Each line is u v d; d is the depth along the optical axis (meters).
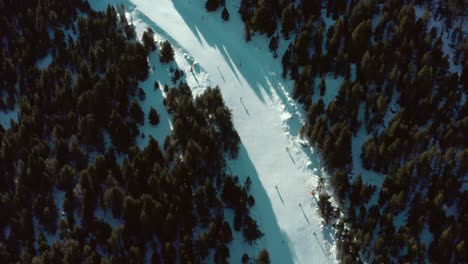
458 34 66.12
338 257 54.06
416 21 66.25
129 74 66.38
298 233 55.75
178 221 52.94
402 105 60.81
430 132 58.03
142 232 52.81
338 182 55.19
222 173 58.03
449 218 52.16
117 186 54.53
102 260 49.69
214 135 57.66
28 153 58.59
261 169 60.22
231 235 53.22
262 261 50.91
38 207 54.59
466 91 62.00
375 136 59.62
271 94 66.44
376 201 56.38
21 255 52.25
